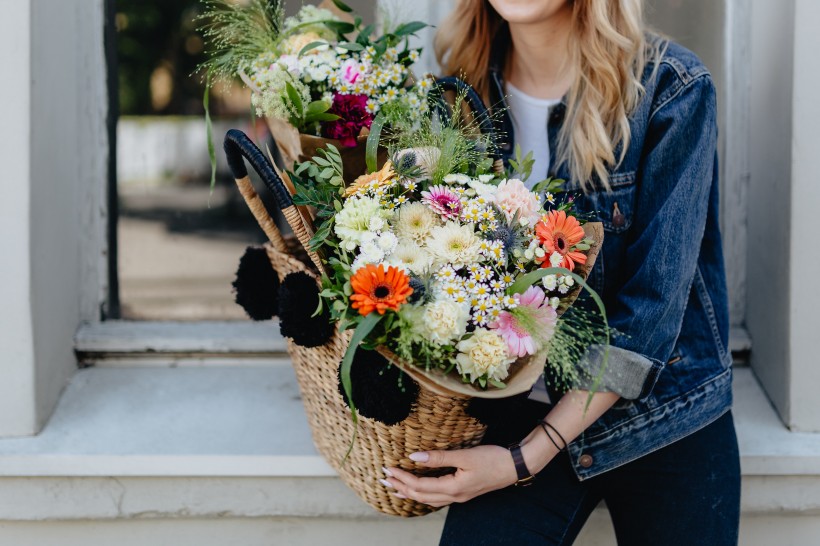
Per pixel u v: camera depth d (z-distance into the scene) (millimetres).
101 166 1919
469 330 1163
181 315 2066
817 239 1614
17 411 1640
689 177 1322
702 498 1352
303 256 1484
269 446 1636
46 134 1677
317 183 1323
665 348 1307
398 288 1075
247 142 1203
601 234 1249
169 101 3232
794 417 1662
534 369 1154
